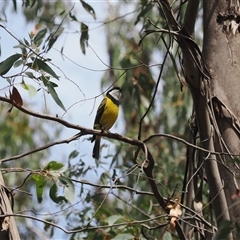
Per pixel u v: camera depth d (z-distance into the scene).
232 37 7.88
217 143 7.61
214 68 7.82
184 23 8.00
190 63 7.80
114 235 11.23
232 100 7.64
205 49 7.98
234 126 7.52
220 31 7.94
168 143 16.98
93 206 12.15
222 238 6.00
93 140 12.63
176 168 15.11
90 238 11.56
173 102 17.16
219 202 7.33
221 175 7.46
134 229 10.62
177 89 17.17
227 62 7.80
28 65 7.22
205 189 12.33
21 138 18.20
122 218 11.14
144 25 12.84
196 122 8.57
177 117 17.08
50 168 8.20
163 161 16.62
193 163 8.88
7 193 7.29
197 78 7.79
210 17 8.05
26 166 18.39
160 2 8.41
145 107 16.17
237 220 7.05
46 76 7.34
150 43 17.91
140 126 8.23
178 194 14.19
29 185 19.09
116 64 16.02
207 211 11.73
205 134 7.71
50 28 11.47
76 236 12.15
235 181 7.30
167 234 9.90
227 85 7.71
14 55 7.21
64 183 8.17
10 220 6.99
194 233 9.81
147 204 13.12
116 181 7.38
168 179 14.70
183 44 7.94
